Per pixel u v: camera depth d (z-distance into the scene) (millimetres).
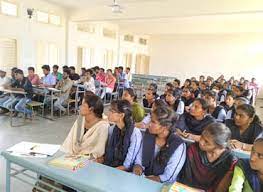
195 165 1518
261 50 11000
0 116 5121
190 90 4461
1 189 2230
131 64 12766
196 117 2434
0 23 6074
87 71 6562
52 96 5242
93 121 1953
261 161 1201
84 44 9133
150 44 13664
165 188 1261
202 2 6000
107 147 1861
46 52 7625
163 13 6613
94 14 7730
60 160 1490
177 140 1597
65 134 4145
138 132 1788
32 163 1449
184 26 10141
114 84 7543
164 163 1590
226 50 11750
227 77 11844
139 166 1688
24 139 3734
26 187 2270
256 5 5371
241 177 1281
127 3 6984
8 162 1592
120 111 1792
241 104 2299
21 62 6758
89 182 1259
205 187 1479
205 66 12344
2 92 5320
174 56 13094
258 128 2193
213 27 9484
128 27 11102
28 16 6785
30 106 4934
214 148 1406
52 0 7105
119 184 1264
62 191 1475
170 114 1621
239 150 1911
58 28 7918
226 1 5691
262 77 11109
